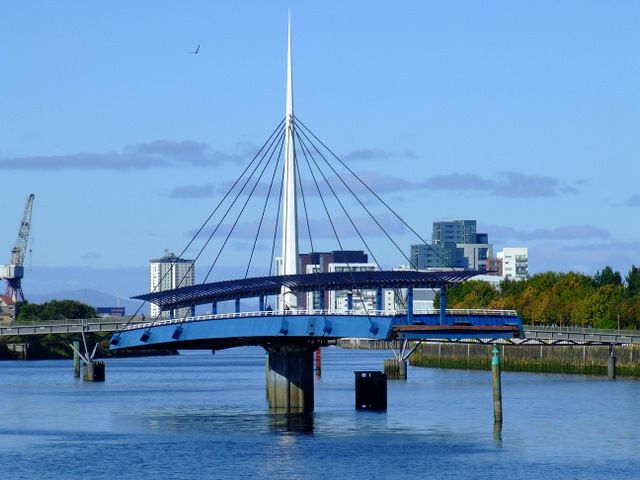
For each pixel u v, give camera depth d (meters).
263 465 138.25
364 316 176.50
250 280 184.12
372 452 146.12
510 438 157.12
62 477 132.75
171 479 130.75
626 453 145.00
